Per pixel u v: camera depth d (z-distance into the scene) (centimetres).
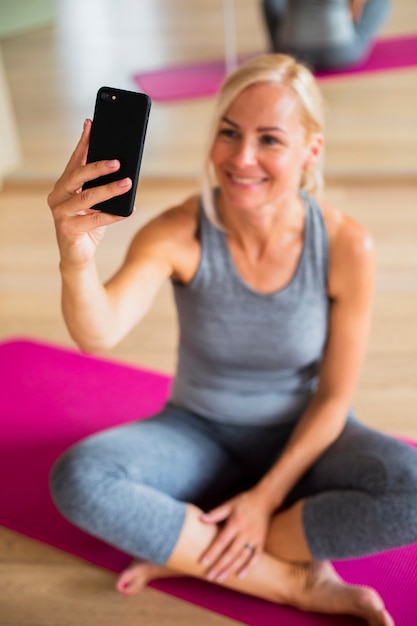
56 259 285
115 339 141
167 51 478
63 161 354
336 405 155
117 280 144
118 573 159
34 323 245
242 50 463
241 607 150
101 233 124
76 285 128
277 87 138
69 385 212
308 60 378
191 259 150
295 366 158
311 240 149
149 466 152
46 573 160
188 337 158
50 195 116
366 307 154
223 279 151
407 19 484
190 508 149
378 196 323
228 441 163
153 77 403
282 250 149
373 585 153
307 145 145
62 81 447
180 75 404
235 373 159
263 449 164
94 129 115
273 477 152
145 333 240
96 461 147
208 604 151
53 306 255
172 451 156
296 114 139
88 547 165
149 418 165
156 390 210
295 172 143
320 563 151
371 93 412
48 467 184
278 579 148
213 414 162
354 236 150
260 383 160
